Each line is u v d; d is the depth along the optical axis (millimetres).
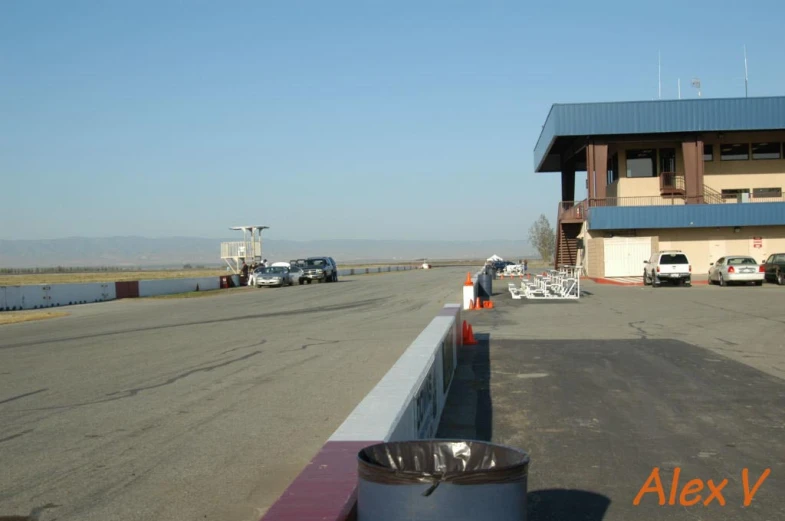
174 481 6477
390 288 42969
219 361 13680
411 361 7543
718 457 7152
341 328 19344
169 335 18516
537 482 6422
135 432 8305
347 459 4074
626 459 7102
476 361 13352
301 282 53188
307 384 11062
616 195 50188
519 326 19250
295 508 3330
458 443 3857
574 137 48531
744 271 37281
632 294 31922
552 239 119875
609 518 5562
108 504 5898
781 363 12734
